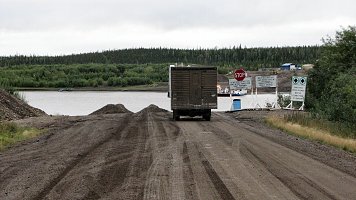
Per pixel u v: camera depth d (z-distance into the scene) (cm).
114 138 2197
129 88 19425
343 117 3062
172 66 3422
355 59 4328
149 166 1402
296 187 1108
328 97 3719
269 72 17425
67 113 6762
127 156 1611
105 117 3734
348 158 1636
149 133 2423
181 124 3028
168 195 1018
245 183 1152
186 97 3394
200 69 3397
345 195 1030
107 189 1081
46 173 1288
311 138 2255
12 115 3675
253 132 2484
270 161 1501
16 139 2181
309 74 4566
